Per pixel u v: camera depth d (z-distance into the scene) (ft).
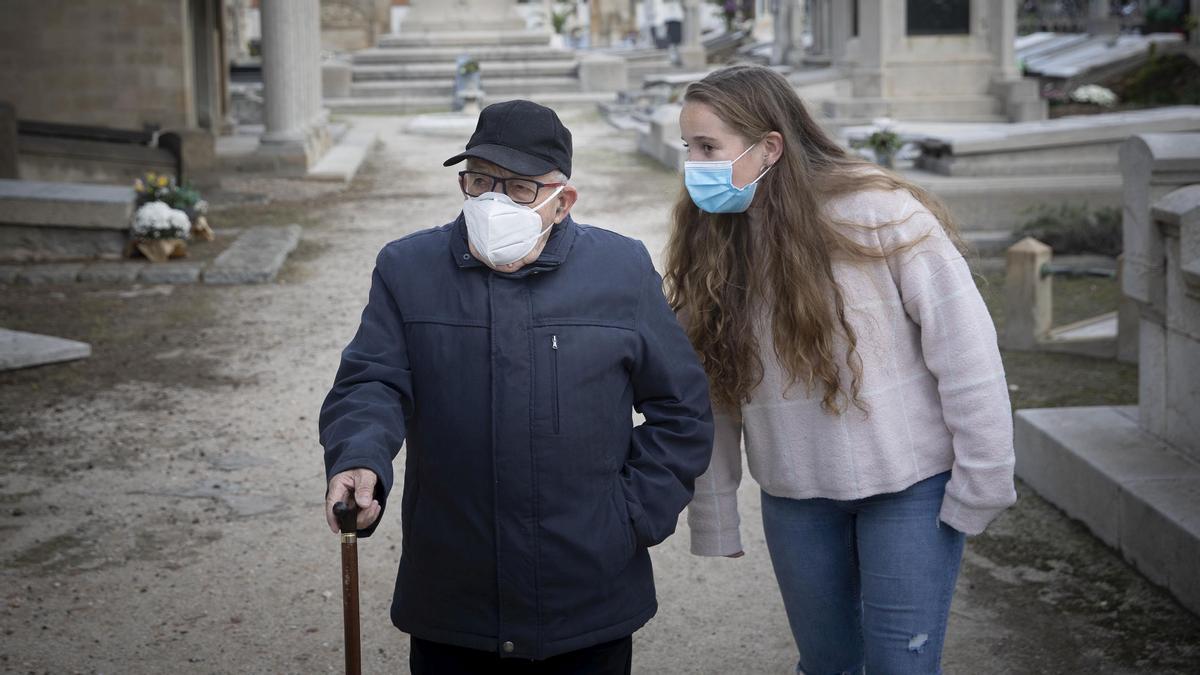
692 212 9.39
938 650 9.08
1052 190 37.37
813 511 9.24
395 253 8.35
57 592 14.58
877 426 8.75
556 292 8.04
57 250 36.01
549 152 7.96
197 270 34.68
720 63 125.39
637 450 8.46
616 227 43.93
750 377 9.09
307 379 24.64
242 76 109.50
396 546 16.08
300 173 56.90
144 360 26.04
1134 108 72.49
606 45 183.32
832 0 79.51
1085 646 12.87
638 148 70.59
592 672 8.34
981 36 61.62
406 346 8.14
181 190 40.34
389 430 7.69
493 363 7.91
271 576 15.14
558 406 7.93
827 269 8.63
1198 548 13.05
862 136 52.26
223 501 17.72
